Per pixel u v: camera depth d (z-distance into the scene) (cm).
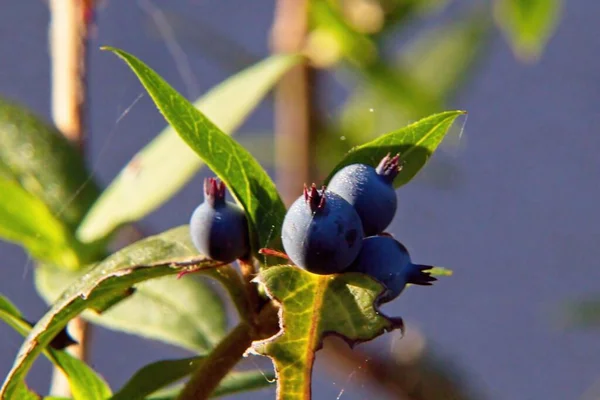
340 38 58
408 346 58
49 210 51
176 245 45
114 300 46
